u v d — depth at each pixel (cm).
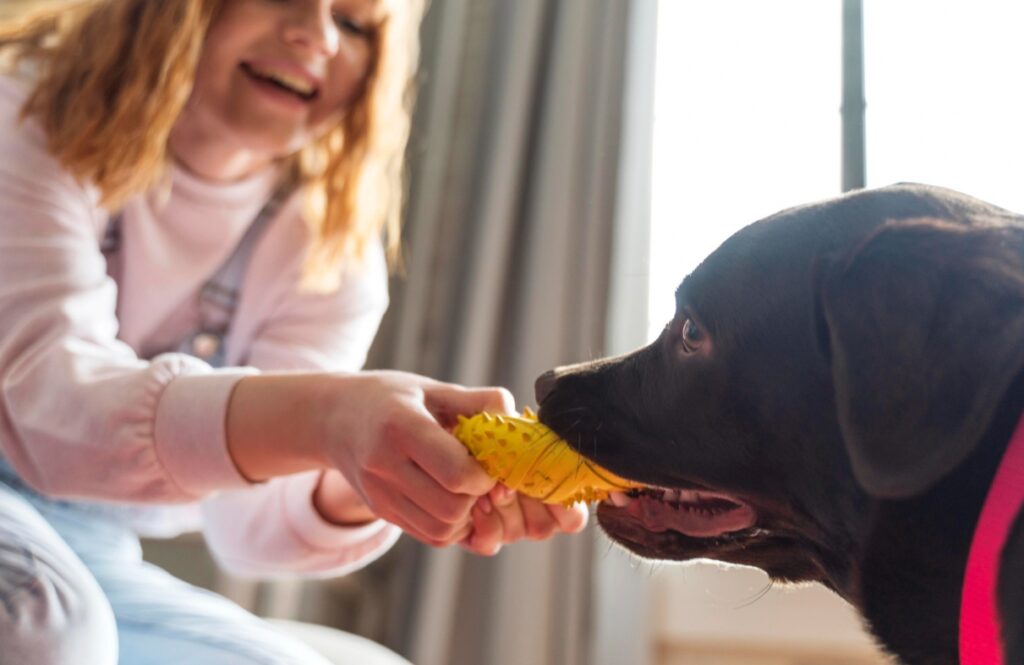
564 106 322
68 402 149
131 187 172
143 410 147
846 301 121
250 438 144
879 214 132
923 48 314
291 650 155
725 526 148
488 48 344
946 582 125
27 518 138
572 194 316
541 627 283
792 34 335
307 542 187
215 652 149
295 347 201
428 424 131
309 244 202
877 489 114
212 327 198
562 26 330
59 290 158
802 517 141
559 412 152
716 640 286
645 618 282
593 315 303
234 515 194
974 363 110
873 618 133
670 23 345
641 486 152
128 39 173
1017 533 113
